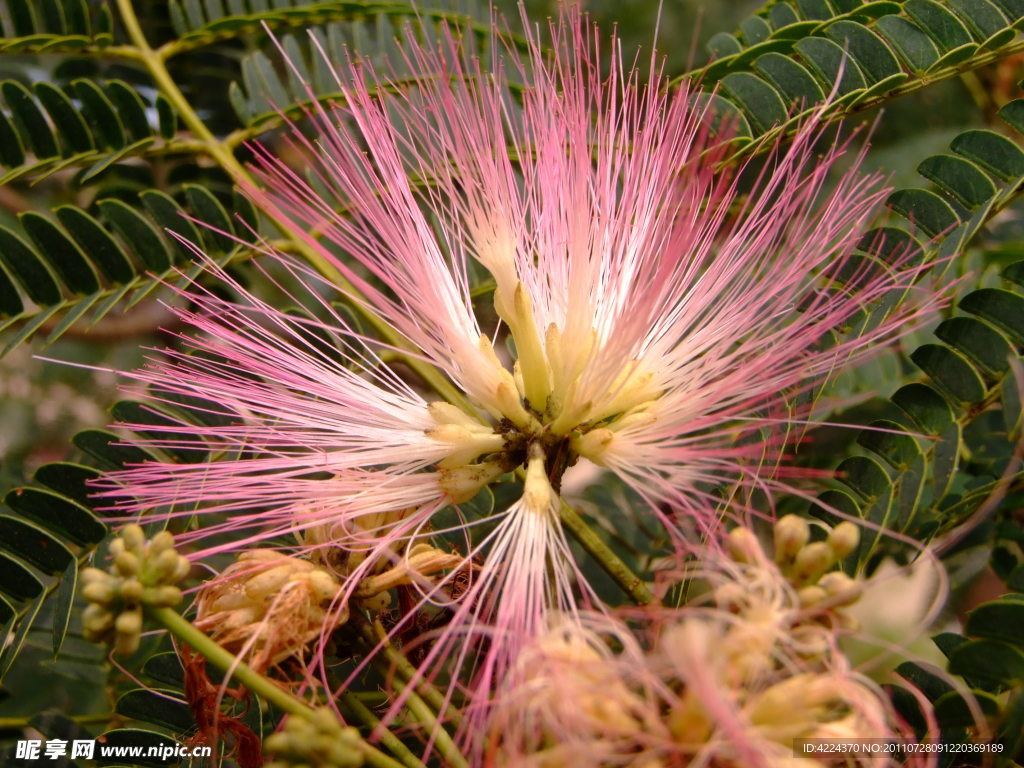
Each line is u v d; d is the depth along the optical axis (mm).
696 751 73
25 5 129
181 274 110
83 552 105
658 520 113
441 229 117
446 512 106
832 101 111
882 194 104
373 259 108
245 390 100
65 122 123
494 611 90
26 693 111
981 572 116
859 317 102
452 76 116
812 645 77
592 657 75
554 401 99
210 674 97
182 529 105
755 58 117
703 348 100
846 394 117
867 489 96
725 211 103
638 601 93
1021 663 82
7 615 102
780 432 99
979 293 96
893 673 89
